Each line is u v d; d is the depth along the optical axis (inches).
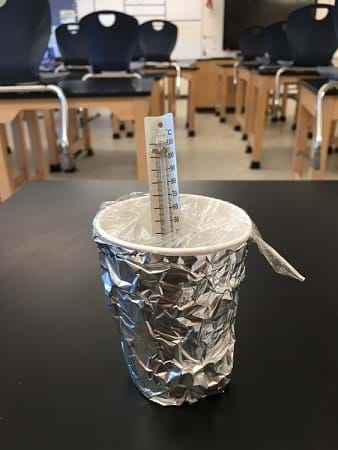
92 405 11.5
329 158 118.9
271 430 10.6
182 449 10.1
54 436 10.5
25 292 17.2
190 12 227.3
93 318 15.4
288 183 31.4
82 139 127.5
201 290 10.3
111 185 31.1
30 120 84.0
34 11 60.2
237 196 28.6
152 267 10.0
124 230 11.7
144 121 11.2
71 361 13.2
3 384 12.3
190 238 11.2
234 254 10.4
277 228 23.4
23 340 14.3
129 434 10.5
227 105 219.0
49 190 30.1
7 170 69.9
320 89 59.9
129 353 11.6
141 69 134.8
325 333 14.5
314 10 95.0
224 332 11.3
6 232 23.0
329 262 19.5
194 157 128.1
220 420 10.9
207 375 11.3
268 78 104.3
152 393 11.4
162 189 11.5
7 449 10.1
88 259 19.9
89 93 64.9
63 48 140.8
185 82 261.0
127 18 85.0
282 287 17.4
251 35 159.8
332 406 11.3
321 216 25.1
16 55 62.4
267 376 12.4
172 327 10.6
